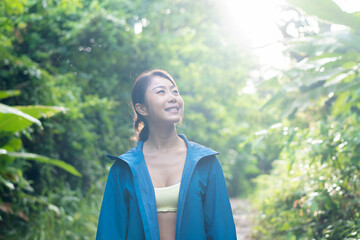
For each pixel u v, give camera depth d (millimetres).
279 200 4730
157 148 2090
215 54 10609
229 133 12320
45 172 5852
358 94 2795
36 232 4820
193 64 10453
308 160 4066
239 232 5844
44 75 5605
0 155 4488
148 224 1892
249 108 12992
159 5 9336
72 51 6977
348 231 3090
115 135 7504
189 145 2061
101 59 7414
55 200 5527
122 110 7867
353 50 2643
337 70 2820
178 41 10125
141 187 1968
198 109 12250
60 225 5090
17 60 5344
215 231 1965
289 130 3635
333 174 3701
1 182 4527
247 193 12469
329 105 4941
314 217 3676
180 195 1925
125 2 8406
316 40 2719
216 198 2004
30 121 4320
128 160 2021
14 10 5586
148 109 2100
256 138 3771
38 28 6652
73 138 6270
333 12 2770
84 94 7129
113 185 2059
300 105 2943
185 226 1917
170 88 2115
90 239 5227
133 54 7855
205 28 10828
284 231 4266
